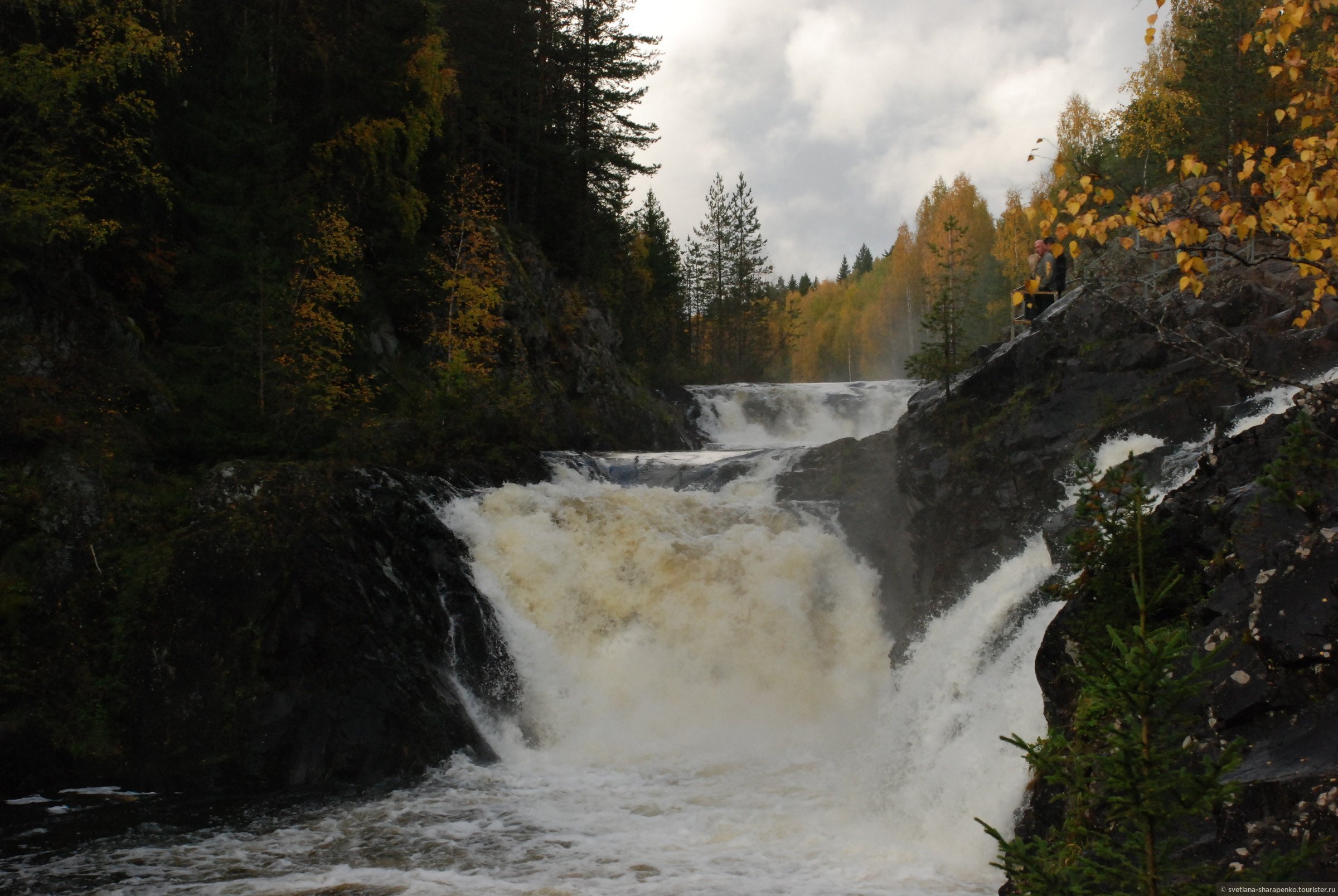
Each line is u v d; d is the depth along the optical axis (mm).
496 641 17547
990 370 17297
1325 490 7895
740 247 81375
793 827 11523
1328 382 9023
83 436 16703
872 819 11672
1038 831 8781
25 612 14594
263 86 25875
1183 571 9094
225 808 12953
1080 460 9812
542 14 45875
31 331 17766
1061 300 17328
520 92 42938
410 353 30547
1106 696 4922
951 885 9406
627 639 18203
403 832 11711
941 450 17359
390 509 17734
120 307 20922
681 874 10023
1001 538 15766
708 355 80375
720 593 18531
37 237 17891
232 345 20406
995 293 62594
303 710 14445
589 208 47438
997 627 12500
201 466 17719
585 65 47375
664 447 38062
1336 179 7961
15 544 15086
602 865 10383
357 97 31016
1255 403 12375
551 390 34562
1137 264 17031
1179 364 14883
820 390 43625
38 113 19156
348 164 30609
